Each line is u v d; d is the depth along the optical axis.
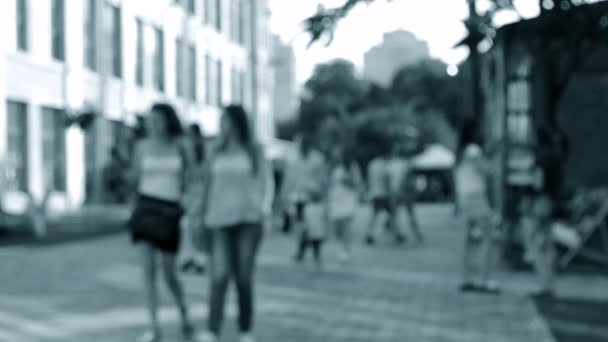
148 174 9.19
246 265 8.79
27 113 32.00
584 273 15.36
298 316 10.87
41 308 11.49
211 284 8.84
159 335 9.10
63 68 34.75
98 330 9.82
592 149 19.39
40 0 33.16
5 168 28.83
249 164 8.79
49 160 33.94
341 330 9.86
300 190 16.41
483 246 13.23
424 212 41.38
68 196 34.62
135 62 43.00
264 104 67.56
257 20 65.56
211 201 8.82
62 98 34.72
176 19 48.66
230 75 60.44
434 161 57.28
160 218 9.04
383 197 22.94
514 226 17.98
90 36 37.88
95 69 38.00
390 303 12.00
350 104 76.00
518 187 18.39
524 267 16.05
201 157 13.05
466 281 13.28
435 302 12.10
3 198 28.12
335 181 17.69
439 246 22.02
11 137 31.19
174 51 48.62
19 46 32.00
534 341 9.16
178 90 49.97
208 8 55.62
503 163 18.28
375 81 75.88
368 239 22.97
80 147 35.78
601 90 19.22
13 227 25.08
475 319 10.62
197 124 13.12
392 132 64.31
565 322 10.34
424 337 9.42
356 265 17.23
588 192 19.30
